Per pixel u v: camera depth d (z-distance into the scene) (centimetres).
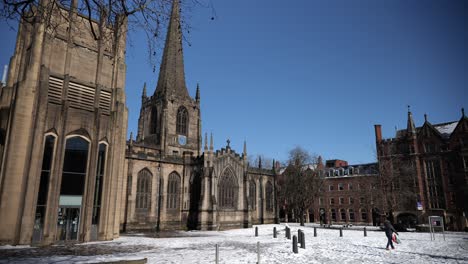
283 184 7950
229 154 6150
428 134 7300
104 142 3459
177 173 5791
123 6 1081
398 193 6688
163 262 1788
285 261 1848
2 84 3278
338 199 8919
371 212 8194
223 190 5891
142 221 5097
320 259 1938
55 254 2173
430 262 1819
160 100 7319
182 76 7956
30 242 2773
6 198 2773
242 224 6134
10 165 2830
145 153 5338
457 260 1900
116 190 3525
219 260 1873
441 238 3766
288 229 3631
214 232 4891
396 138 7850
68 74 3288
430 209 6788
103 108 3597
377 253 2244
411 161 7406
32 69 3061
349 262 1819
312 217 9412
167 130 6944
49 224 2908
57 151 3059
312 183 7100
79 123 3266
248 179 6919
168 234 4450
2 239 2719
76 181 3170
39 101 3005
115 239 3469
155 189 5384
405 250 2442
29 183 2822
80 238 3108
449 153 6875
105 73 3731
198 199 5584
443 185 6831
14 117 2906
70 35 3412
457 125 6800
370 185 7525
